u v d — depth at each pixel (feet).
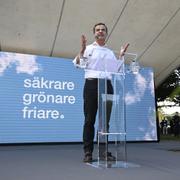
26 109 25.54
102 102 9.93
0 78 25.13
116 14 25.22
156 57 30.96
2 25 24.47
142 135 30.55
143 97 31.22
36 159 11.30
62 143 26.32
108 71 9.86
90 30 26.22
